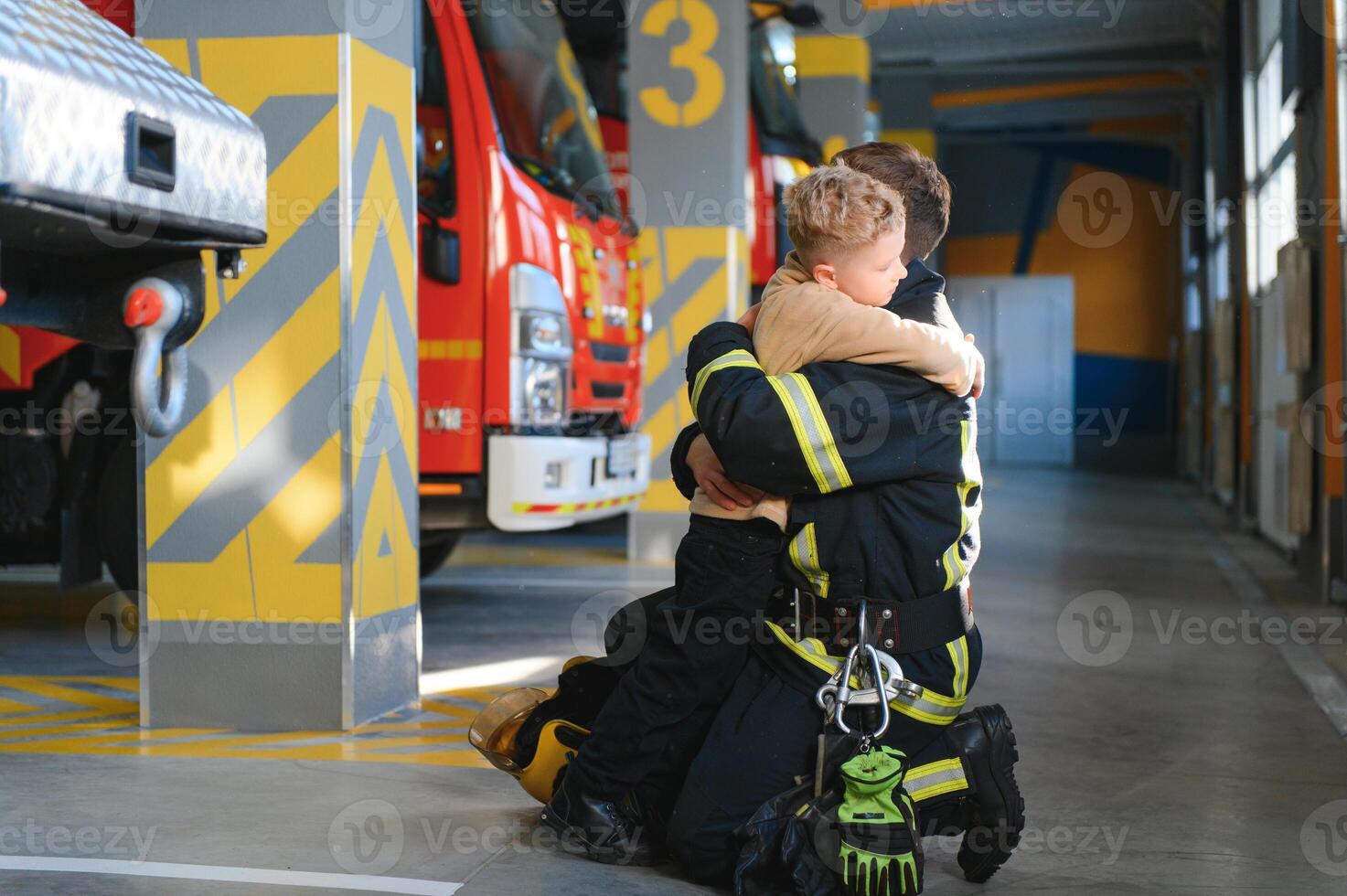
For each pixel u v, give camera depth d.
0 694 5.17
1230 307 14.35
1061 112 22.27
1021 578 9.18
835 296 2.81
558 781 3.19
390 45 4.69
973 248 26.28
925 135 20.81
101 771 3.93
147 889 2.88
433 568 8.38
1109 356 25.75
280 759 4.08
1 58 1.73
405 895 2.85
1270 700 5.31
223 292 4.45
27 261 2.09
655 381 10.02
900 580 2.80
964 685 2.89
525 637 6.56
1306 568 8.91
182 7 4.43
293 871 3.00
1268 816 3.65
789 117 12.51
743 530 2.85
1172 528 13.34
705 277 10.03
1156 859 3.23
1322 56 8.56
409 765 4.01
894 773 2.71
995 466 25.50
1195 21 17.97
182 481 4.49
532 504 6.52
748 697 2.89
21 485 6.22
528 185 6.68
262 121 4.41
